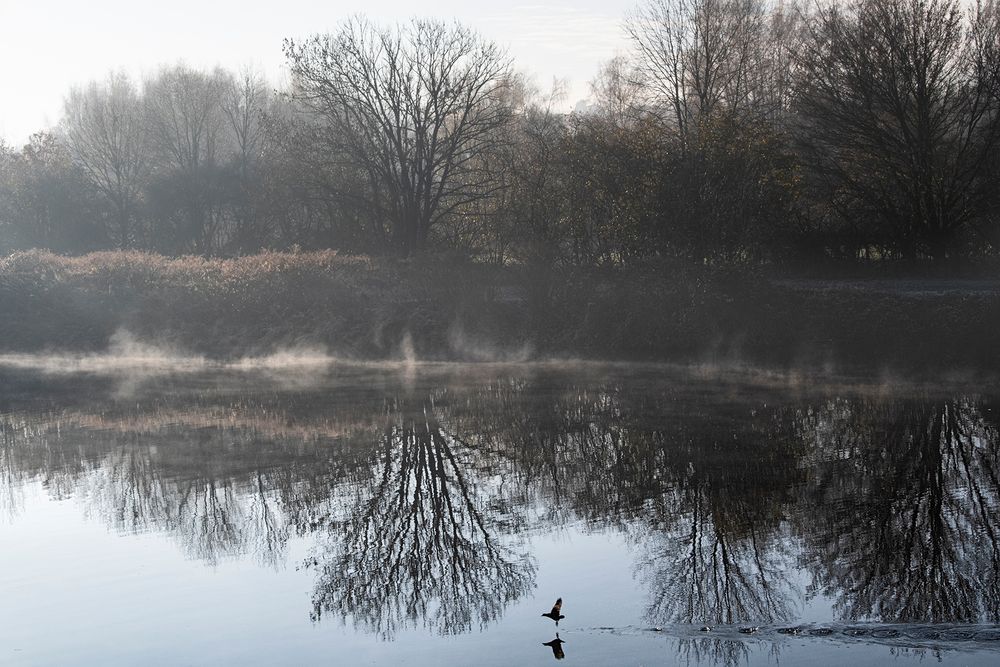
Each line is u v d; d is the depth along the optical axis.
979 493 13.37
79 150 73.38
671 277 28.38
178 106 71.25
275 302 32.66
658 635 8.67
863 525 12.02
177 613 10.01
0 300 34.12
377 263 36.03
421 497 14.42
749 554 11.08
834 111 38.28
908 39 36.78
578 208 30.52
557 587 10.33
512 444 17.70
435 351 29.11
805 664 7.70
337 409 21.59
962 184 37.00
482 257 33.97
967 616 8.90
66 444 18.86
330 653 8.86
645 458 16.16
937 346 24.20
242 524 13.27
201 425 20.33
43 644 9.27
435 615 9.73
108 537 12.80
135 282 34.94
